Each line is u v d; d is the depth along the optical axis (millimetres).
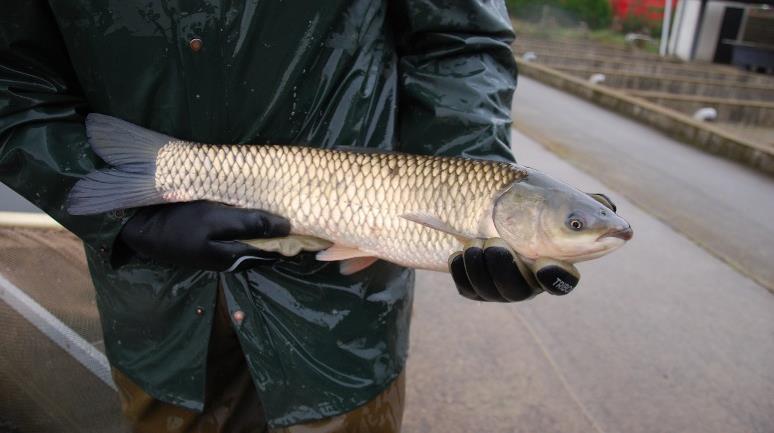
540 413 1185
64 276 992
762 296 1788
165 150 669
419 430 1113
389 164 718
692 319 1607
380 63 733
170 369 737
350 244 734
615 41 13664
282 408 734
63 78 668
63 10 611
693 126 4094
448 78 742
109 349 772
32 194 646
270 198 709
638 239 2146
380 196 720
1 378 982
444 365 1305
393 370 761
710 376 1367
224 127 683
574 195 689
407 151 786
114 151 656
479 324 1470
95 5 610
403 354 783
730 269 1960
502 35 771
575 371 1329
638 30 15469
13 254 989
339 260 722
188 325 721
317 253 695
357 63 703
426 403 1185
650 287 1763
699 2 11445
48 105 644
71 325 989
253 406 854
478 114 737
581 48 11242
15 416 986
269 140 705
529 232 689
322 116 707
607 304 1633
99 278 734
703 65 11070
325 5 644
